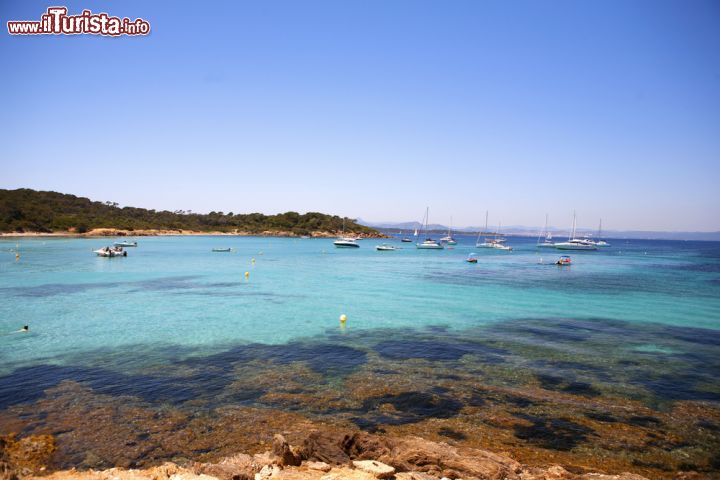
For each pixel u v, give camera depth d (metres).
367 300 36.97
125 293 38.62
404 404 14.93
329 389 16.14
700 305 35.88
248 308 32.50
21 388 15.78
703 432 13.30
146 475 9.62
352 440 11.55
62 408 14.09
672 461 11.71
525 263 83.38
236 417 13.69
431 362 19.61
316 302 35.59
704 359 20.62
